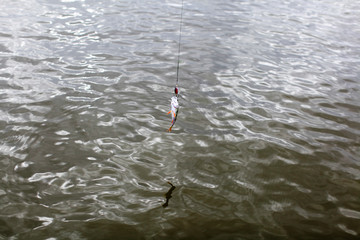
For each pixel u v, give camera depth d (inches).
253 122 210.8
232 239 135.3
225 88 246.7
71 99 219.8
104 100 221.3
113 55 283.9
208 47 314.0
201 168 172.4
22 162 168.4
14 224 136.5
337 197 159.8
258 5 464.1
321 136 202.4
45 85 233.6
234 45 323.0
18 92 223.3
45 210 143.7
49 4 398.6
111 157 175.6
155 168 170.6
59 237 132.2
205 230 138.8
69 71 253.9
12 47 284.7
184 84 247.6
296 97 242.1
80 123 198.7
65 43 300.4
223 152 184.2
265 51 315.0
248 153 184.5
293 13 438.0
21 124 193.8
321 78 272.1
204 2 457.4
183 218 143.9
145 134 194.1
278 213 149.3
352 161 183.6
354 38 362.9
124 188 157.6
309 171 174.9
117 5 413.4
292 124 211.6
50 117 201.9
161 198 153.4
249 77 265.0
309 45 336.5
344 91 254.8
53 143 182.2
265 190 161.6
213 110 219.6
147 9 407.8
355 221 147.5
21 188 153.7
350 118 221.9
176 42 319.3
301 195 159.8
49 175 161.9
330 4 496.1
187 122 206.8
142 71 261.4
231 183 164.2
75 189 155.3
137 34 331.6
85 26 341.4
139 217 143.2
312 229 142.3
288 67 286.8
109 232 135.5
